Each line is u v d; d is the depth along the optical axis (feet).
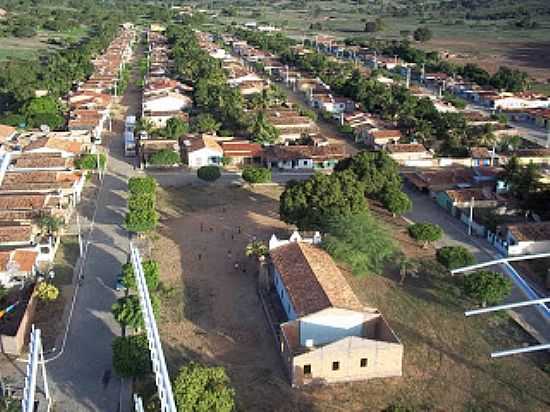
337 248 294.25
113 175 452.76
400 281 302.25
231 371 233.76
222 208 393.70
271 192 424.87
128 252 327.88
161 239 345.31
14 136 525.34
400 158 493.36
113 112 639.35
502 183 418.72
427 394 223.51
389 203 374.02
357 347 226.79
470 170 444.14
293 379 224.74
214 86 652.07
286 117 573.33
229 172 466.70
